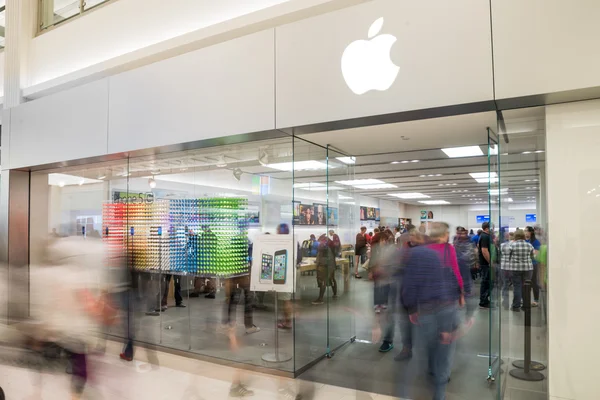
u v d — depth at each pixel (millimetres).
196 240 5996
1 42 9164
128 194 6789
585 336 3432
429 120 4293
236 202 5629
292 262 5102
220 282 5727
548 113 3676
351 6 4430
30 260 7816
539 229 3711
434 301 3627
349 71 4297
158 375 4922
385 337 5684
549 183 3631
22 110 7508
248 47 4957
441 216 11844
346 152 6211
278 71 4730
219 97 5164
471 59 3707
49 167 7500
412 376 4703
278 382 4797
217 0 5707
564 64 3354
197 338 5820
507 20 3578
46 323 3201
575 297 3477
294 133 4949
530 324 3729
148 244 6457
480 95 3656
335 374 4957
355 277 6488
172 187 6254
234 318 5570
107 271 4207
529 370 3709
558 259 3555
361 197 10195
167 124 5605
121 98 6098
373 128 4680
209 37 5594
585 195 3502
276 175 5262
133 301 6348
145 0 6441
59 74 7617
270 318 5285
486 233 7266
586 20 3293
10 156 7668
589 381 3412
